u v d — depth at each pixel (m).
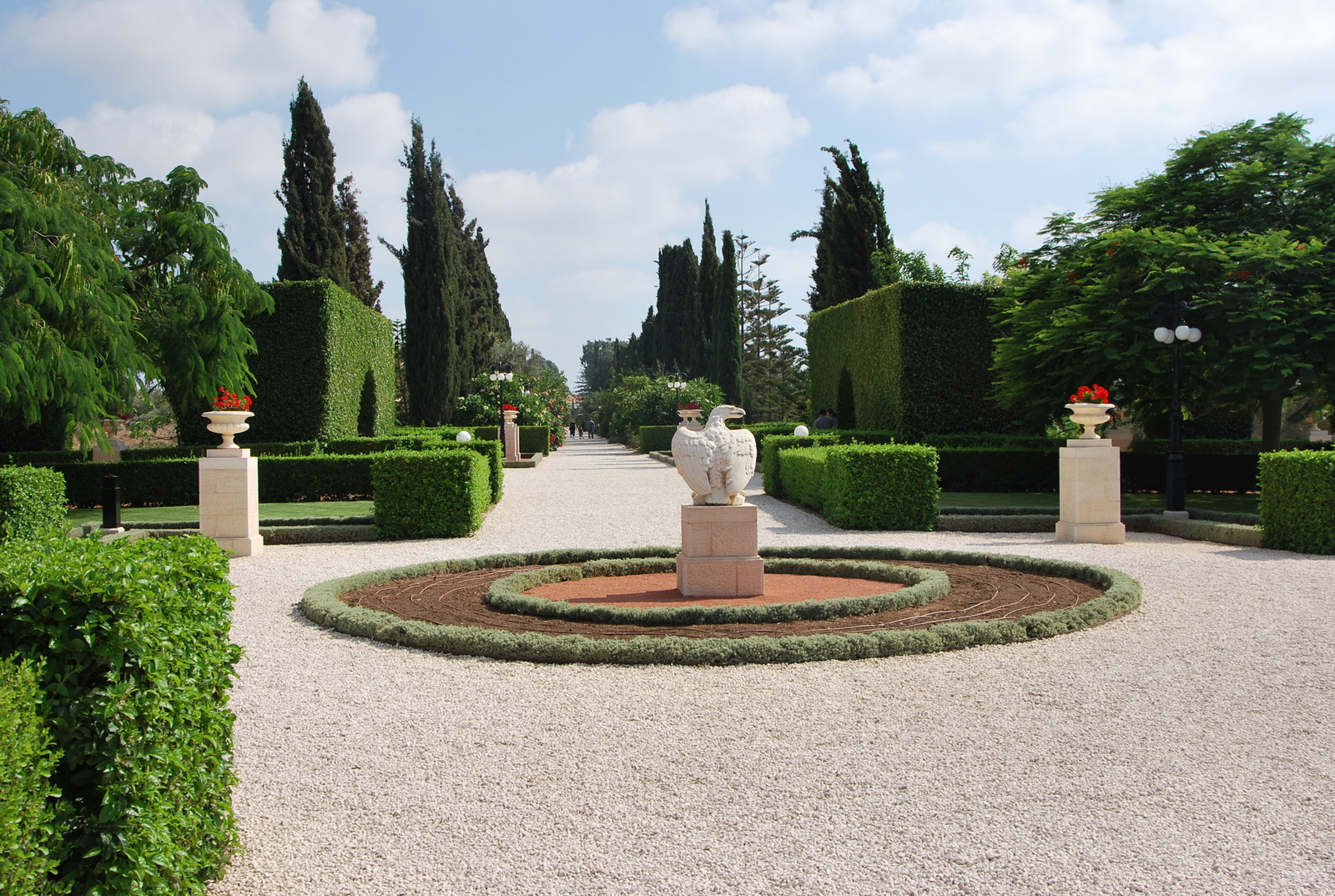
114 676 2.89
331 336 23.22
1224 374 16.61
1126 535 13.94
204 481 12.30
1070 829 3.69
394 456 13.88
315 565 11.39
